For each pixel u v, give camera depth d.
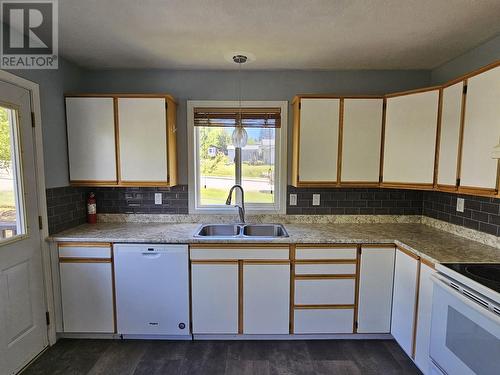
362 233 2.24
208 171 2.72
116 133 2.28
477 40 1.92
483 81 1.61
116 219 2.64
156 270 2.08
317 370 1.85
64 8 1.53
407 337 1.89
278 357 1.97
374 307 2.10
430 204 2.52
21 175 1.82
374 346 2.10
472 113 1.69
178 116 2.59
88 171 2.30
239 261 2.07
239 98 2.58
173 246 2.06
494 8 1.53
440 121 1.97
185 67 2.49
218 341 2.16
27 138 1.87
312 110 2.30
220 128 2.68
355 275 2.08
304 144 2.32
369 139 2.30
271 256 2.07
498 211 1.81
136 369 1.86
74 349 2.05
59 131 2.19
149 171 2.32
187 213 2.65
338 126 2.30
